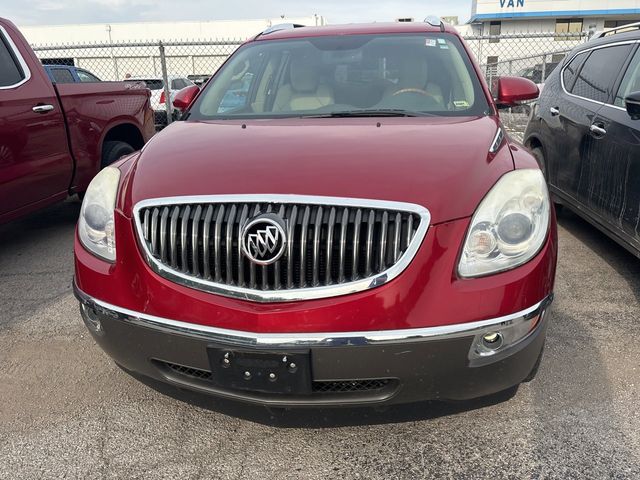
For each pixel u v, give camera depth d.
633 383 2.51
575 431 2.21
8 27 4.18
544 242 1.94
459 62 3.15
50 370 2.77
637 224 3.25
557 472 2.01
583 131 4.00
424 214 1.81
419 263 1.80
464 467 2.06
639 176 3.22
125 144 5.32
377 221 1.81
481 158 2.10
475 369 1.87
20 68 4.12
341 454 2.15
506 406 2.38
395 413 2.22
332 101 3.01
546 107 4.87
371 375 1.85
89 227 2.20
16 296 3.64
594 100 4.00
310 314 1.80
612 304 3.31
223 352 1.87
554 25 43.50
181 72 24.36
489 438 2.20
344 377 1.85
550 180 4.69
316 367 1.84
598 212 3.77
